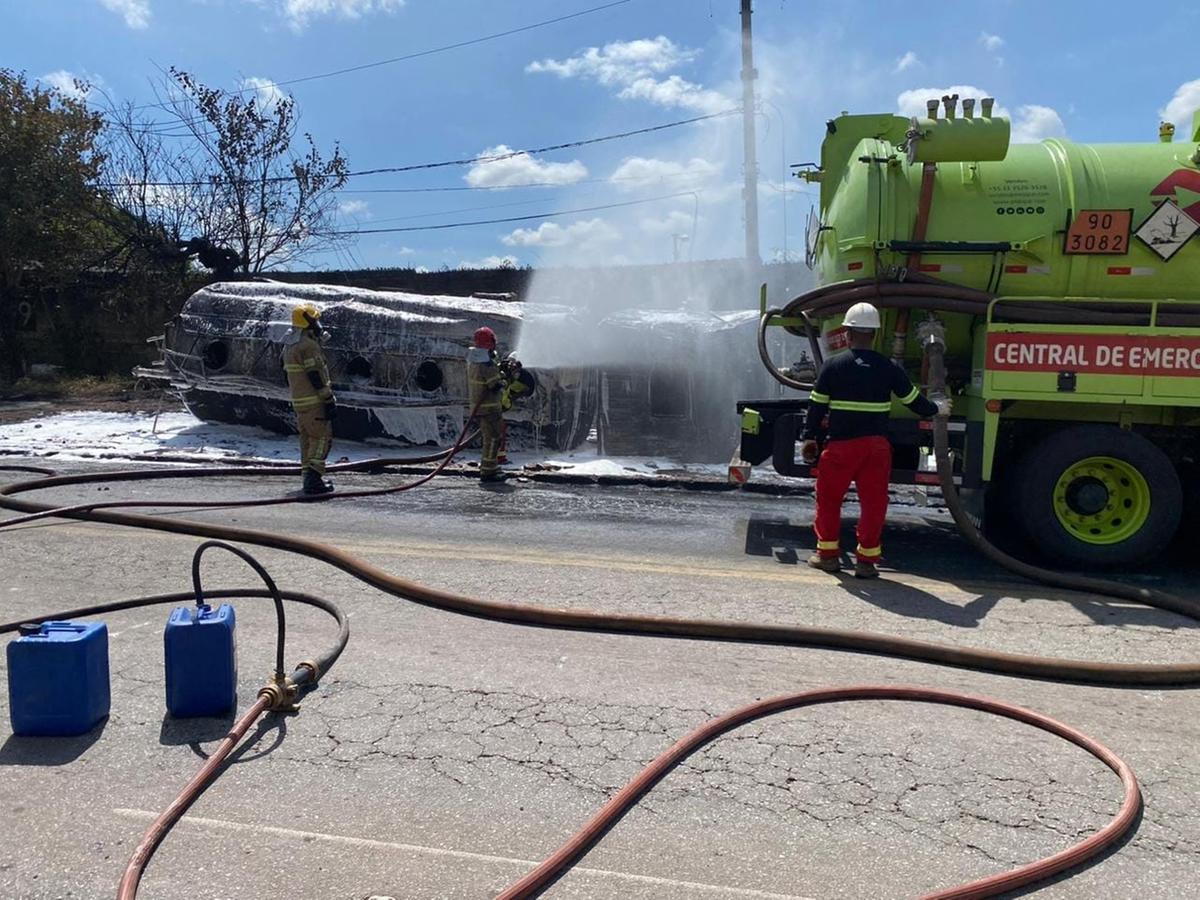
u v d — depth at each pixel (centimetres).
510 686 432
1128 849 310
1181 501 671
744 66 2322
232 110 2417
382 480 1025
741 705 416
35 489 918
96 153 2347
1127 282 682
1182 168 680
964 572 680
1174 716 422
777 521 843
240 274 2531
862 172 714
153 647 478
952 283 695
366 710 403
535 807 328
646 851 302
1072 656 494
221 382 1264
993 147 650
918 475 699
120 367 2420
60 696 373
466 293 2405
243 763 355
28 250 2212
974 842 311
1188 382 652
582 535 768
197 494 923
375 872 288
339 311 1217
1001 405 689
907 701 426
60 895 276
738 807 330
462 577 619
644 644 496
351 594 577
